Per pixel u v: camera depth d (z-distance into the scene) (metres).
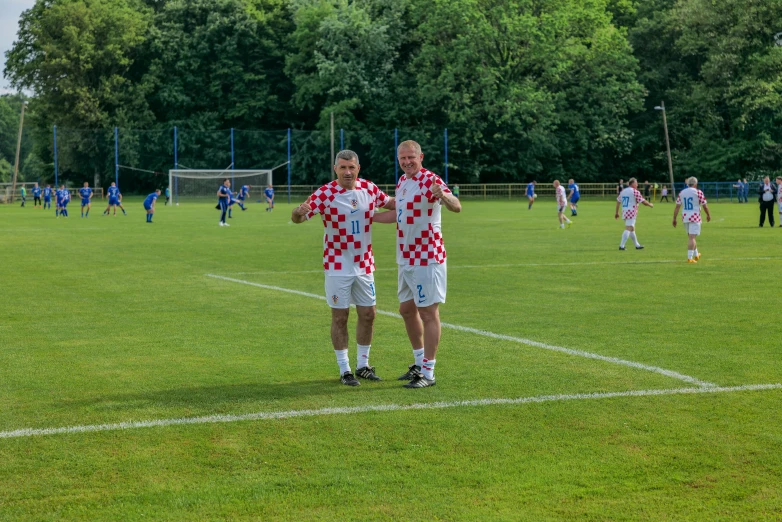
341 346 7.11
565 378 7.08
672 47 67.75
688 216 16.78
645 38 68.62
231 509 4.36
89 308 11.16
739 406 6.17
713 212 40.81
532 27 61.47
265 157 71.94
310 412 6.12
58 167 71.94
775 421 5.79
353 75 67.69
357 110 70.50
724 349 8.21
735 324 9.62
